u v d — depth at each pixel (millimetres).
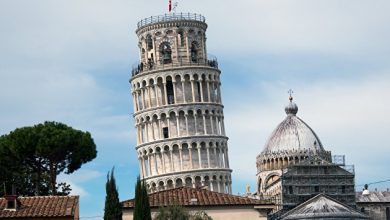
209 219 115188
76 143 154125
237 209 123312
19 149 151875
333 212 193375
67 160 156000
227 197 126562
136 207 106188
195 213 115688
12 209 107250
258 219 123500
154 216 114812
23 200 111375
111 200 107375
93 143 158625
